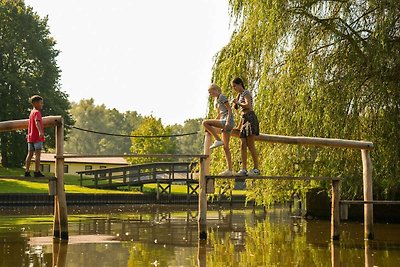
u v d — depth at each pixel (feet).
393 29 66.80
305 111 66.49
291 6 69.05
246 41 70.38
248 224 74.54
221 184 73.36
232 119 48.34
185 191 189.16
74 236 55.88
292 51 68.33
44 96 210.79
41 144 49.29
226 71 71.61
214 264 39.70
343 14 68.18
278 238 56.65
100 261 40.34
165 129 245.65
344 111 65.62
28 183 162.71
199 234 53.06
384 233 61.98
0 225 68.69
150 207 126.62
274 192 72.64
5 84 208.03
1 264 38.70
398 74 66.54
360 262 41.91
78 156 51.08
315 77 66.28
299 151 69.10
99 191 154.10
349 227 69.10
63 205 52.13
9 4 214.07
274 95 68.28
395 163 66.90
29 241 51.08
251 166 71.92
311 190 84.33
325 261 42.14
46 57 217.77
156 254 43.96
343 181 68.64
